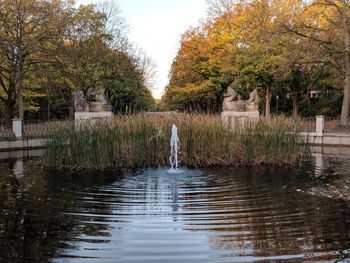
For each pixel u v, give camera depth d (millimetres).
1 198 8094
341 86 30859
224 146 12609
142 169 11758
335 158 14305
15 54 21234
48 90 24984
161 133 12711
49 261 4926
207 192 8586
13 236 5812
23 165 12812
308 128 20672
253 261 4918
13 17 22125
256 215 6797
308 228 6082
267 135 12625
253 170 11469
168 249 5340
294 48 24391
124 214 6926
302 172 11094
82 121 13125
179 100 37219
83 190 8828
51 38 22516
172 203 7641
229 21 29641
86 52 26906
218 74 29953
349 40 23484
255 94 20859
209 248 5352
